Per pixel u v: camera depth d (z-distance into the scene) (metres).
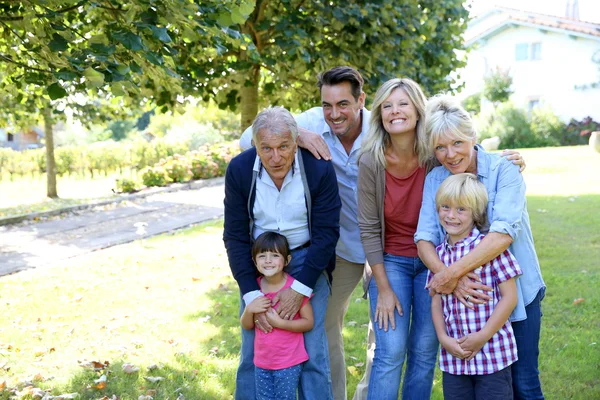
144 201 14.94
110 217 12.68
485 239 2.78
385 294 3.13
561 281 6.25
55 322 5.68
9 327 5.52
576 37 27.48
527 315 2.91
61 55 3.82
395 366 3.04
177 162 18.12
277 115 2.86
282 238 3.05
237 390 3.28
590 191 12.46
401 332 3.08
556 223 9.36
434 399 3.84
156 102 7.42
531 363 2.94
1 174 22.81
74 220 12.45
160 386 4.19
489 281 2.80
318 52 7.27
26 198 17.33
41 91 5.92
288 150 2.87
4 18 4.07
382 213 3.17
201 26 4.16
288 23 6.92
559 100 28.16
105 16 5.02
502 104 26.66
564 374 4.07
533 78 28.61
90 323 5.64
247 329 3.16
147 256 8.51
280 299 3.04
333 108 3.29
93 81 3.49
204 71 6.80
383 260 3.21
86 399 4.01
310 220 3.06
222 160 19.97
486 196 2.86
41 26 3.93
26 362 4.66
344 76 3.25
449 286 2.81
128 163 23.95
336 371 3.66
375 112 3.09
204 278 7.28
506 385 2.80
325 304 3.22
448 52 9.54
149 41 4.16
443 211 2.90
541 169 16.48
